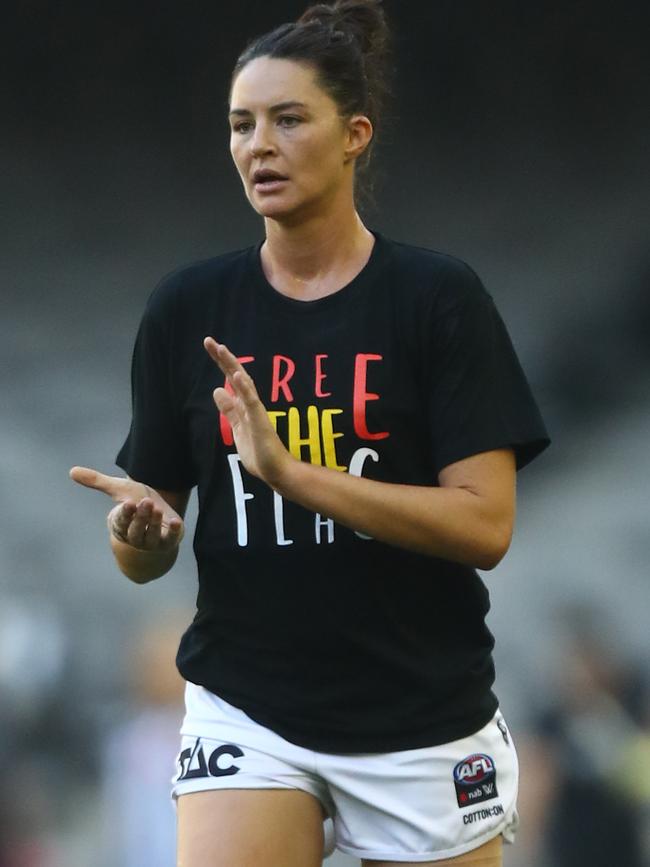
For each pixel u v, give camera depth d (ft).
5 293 109.50
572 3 108.06
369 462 30.60
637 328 106.73
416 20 108.37
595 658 78.89
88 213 110.42
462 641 31.89
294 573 30.73
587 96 108.58
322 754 30.94
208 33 109.40
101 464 106.63
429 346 30.63
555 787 71.10
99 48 109.60
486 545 30.09
